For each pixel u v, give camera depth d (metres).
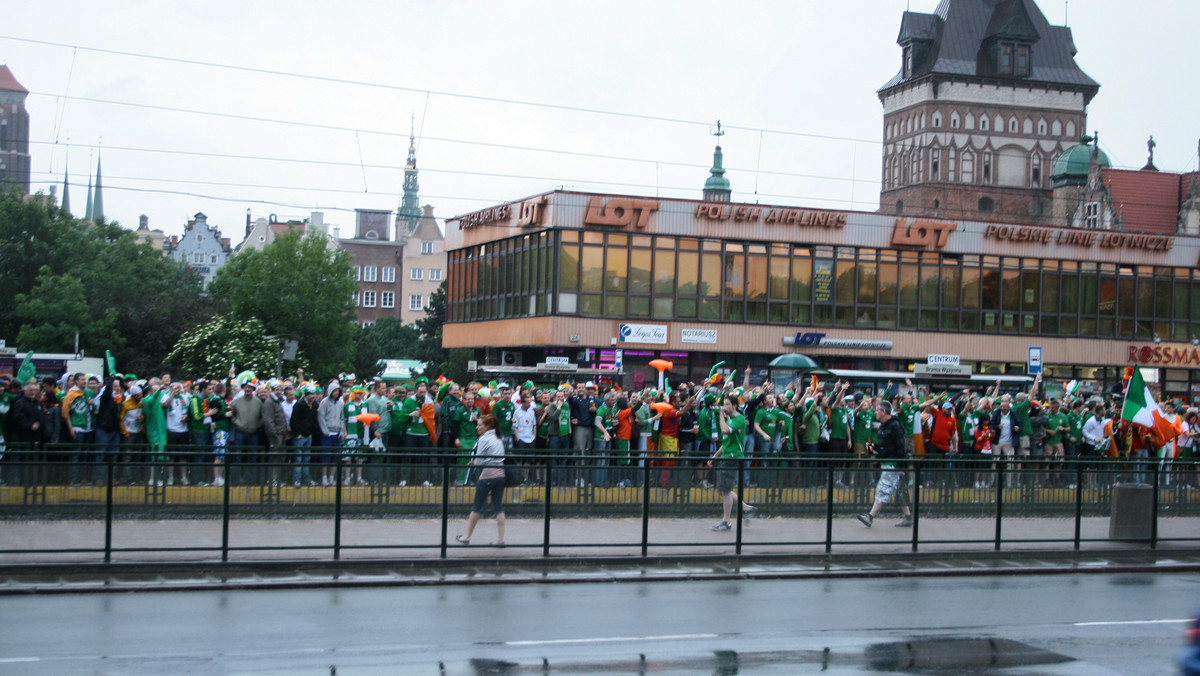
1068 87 103.81
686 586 15.06
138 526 15.09
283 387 21.88
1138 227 95.81
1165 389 58.28
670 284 48.50
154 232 174.50
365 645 10.91
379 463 16.69
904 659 10.81
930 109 102.25
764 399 23.33
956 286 53.72
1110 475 19.53
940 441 24.34
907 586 15.49
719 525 17.33
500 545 16.42
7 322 82.25
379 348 106.94
